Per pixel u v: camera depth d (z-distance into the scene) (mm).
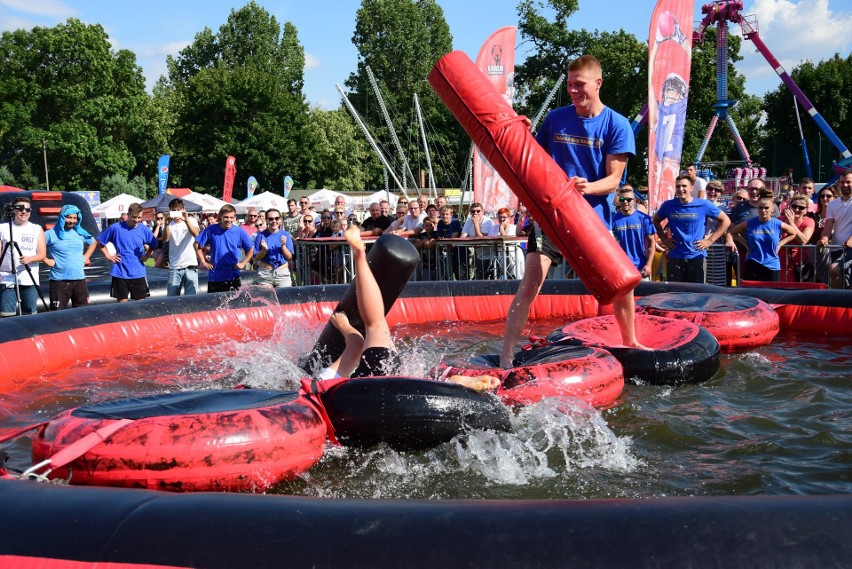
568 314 8250
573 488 3250
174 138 52375
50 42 51969
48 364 5977
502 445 3686
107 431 3057
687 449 3754
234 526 2045
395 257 4598
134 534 2041
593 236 4246
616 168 4793
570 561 1865
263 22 74938
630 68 42156
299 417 3338
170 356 6453
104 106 52812
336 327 4949
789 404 4508
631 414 4336
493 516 2035
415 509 2100
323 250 11203
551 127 5031
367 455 3627
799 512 1969
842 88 46312
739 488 3199
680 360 4961
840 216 8891
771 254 8672
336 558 1923
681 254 8719
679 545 1880
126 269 9703
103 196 51719
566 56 48344
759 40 30641
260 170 50219
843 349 6137
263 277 10398
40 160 51844
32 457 3221
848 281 8633
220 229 9336
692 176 8914
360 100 59469
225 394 3645
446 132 52344
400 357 4492
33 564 2004
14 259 8578
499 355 5215
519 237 10055
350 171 53594
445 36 65812
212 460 3055
